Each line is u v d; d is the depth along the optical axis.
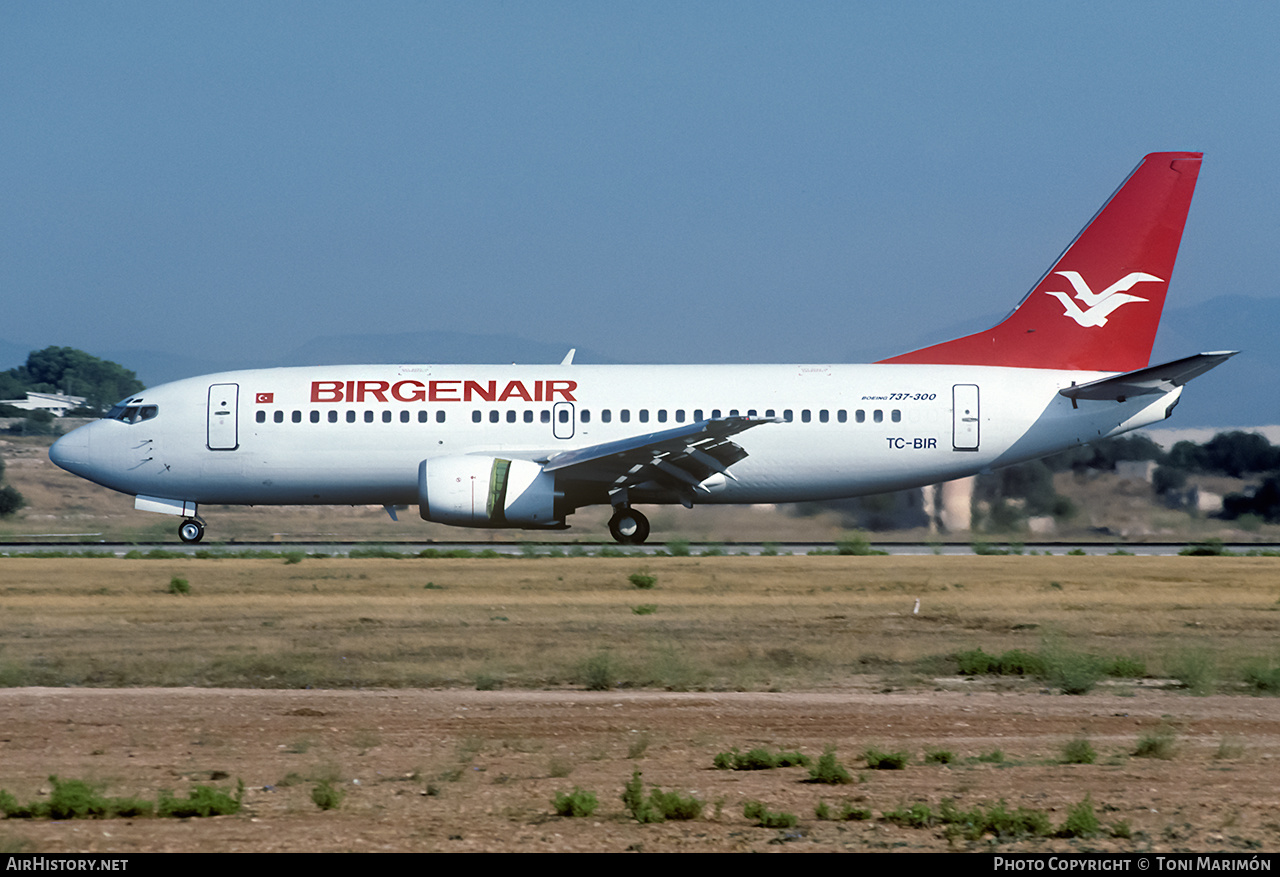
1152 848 32.81
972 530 185.50
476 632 76.81
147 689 58.97
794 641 73.94
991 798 38.12
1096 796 38.34
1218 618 85.75
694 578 110.19
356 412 140.38
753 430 139.38
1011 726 50.09
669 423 139.12
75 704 54.31
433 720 50.81
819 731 48.91
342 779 40.41
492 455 138.75
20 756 43.88
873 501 185.25
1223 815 36.12
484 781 40.22
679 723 50.34
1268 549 156.75
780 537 171.50
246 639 73.94
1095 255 142.25
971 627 80.56
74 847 32.38
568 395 139.88
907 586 104.62
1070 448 142.25
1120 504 195.50
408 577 110.75
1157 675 64.06
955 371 141.88
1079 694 58.53
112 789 38.81
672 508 185.88
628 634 76.12
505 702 55.16
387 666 64.62
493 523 135.75
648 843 33.25
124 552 141.25
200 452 141.38
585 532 185.38
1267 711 53.91
